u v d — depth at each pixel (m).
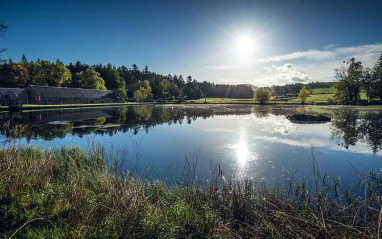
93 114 31.19
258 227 3.74
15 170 5.33
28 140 12.82
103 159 8.30
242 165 8.35
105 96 64.06
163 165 8.31
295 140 13.05
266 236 3.59
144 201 4.07
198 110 39.66
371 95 51.44
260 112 34.62
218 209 4.43
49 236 3.12
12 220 3.56
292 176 7.09
